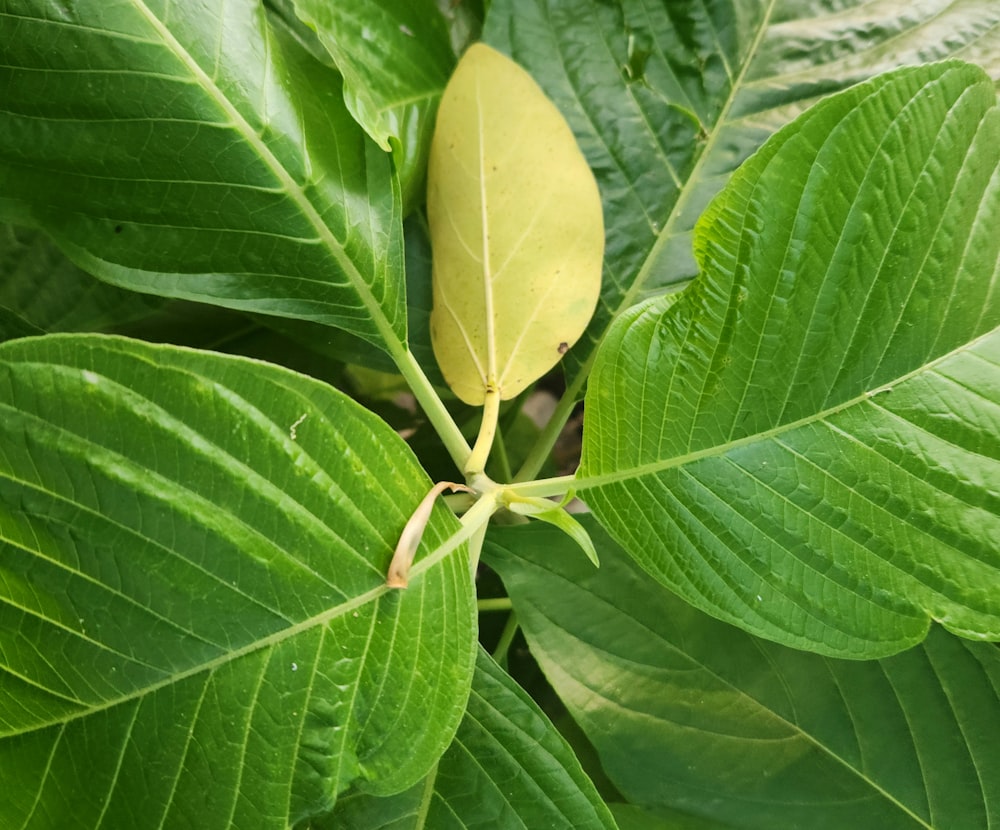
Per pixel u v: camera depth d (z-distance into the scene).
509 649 0.26
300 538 0.14
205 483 0.13
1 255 0.21
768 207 0.15
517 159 0.19
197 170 0.15
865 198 0.15
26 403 0.12
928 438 0.16
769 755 0.21
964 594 0.16
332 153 0.16
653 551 0.18
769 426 0.17
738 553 0.17
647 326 0.17
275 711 0.14
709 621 0.22
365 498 0.15
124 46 0.14
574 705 0.21
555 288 0.20
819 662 0.22
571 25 0.22
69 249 0.16
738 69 0.23
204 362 0.13
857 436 0.17
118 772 0.13
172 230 0.16
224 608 0.13
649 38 0.23
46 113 0.14
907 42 0.23
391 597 0.15
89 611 0.13
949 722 0.21
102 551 0.13
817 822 0.21
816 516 0.17
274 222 0.16
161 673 0.13
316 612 0.14
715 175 0.23
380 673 0.14
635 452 0.18
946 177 0.15
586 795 0.18
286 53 0.16
